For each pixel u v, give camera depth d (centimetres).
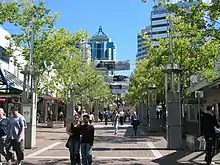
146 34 2822
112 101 9888
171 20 2025
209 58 2358
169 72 1853
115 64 6650
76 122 1196
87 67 4703
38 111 5444
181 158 1481
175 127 1822
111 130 3584
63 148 1867
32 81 2045
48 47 2402
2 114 1275
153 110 3419
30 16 2270
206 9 1456
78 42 2738
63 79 3256
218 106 3238
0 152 1255
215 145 1366
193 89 3158
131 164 1326
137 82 4628
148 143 2173
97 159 1463
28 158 1483
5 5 2069
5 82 2466
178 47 2383
